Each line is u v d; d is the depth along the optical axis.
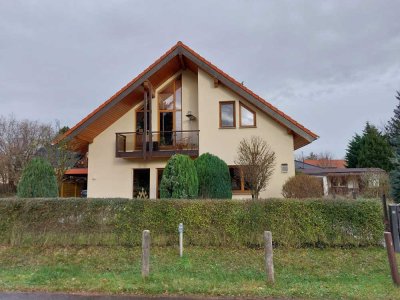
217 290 5.59
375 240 8.48
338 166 53.59
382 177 22.77
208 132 16.02
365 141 40.12
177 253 8.20
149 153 16.12
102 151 17.20
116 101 15.69
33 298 5.46
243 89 15.31
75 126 15.88
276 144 15.38
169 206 8.89
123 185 16.77
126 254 8.20
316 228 8.52
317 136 14.64
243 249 8.47
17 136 29.64
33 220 9.06
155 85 17.36
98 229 8.88
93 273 6.78
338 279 6.37
